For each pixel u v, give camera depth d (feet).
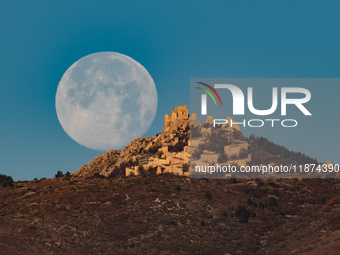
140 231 462.19
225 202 562.66
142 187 581.94
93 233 449.06
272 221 514.68
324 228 444.55
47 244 417.08
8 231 436.35
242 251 442.09
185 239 457.27
